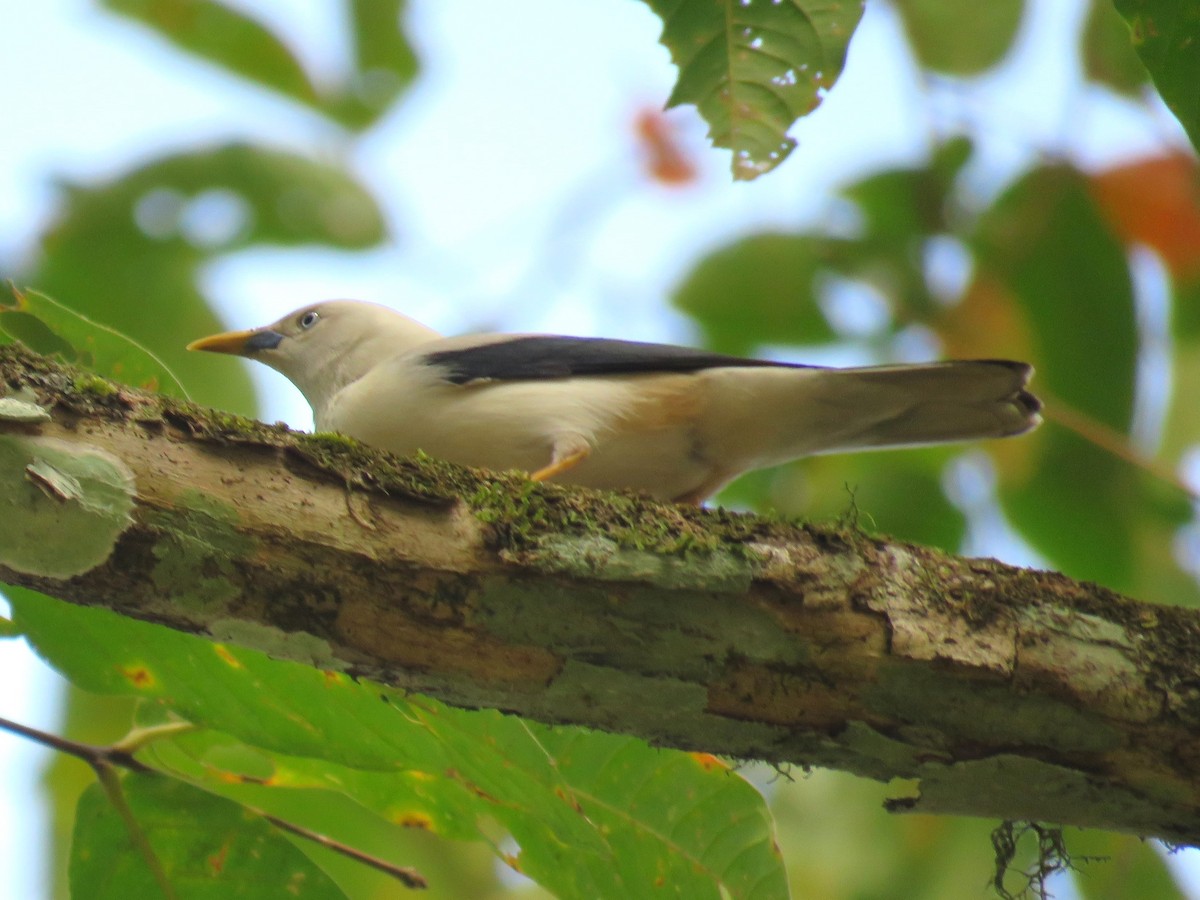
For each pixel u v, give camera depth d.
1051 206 13.04
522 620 6.54
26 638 7.16
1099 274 12.95
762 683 6.80
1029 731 6.90
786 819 12.56
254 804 10.41
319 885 7.35
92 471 5.94
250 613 6.29
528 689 6.71
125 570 6.06
